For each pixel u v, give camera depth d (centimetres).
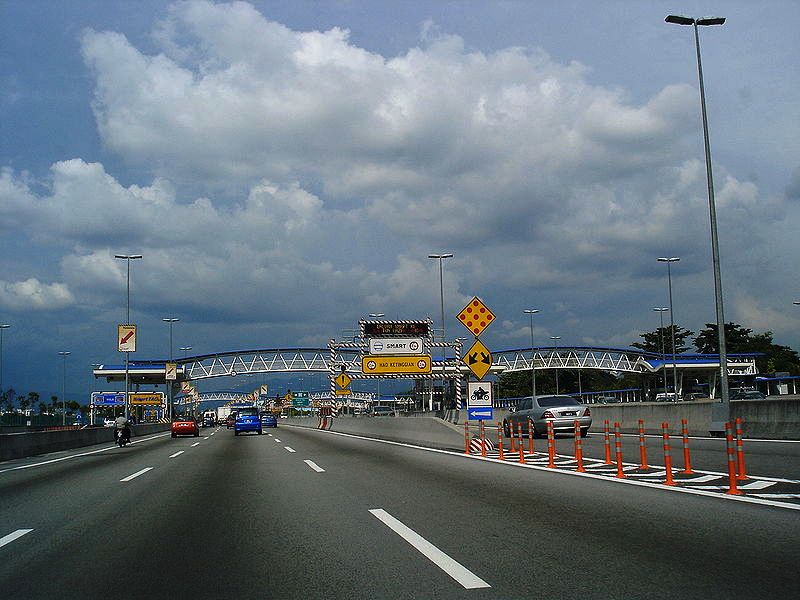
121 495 1445
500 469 1786
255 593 684
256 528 1026
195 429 5341
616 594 643
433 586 686
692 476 1485
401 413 9400
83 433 3988
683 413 3192
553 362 12244
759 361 12075
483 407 2436
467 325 2502
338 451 2678
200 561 825
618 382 15088
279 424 9456
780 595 626
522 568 744
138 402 9938
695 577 690
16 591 709
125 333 6053
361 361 4988
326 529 998
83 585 728
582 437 3178
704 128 2975
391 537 923
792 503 1098
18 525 1092
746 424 2761
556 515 1055
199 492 1470
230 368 12950
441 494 1321
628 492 1277
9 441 2791
